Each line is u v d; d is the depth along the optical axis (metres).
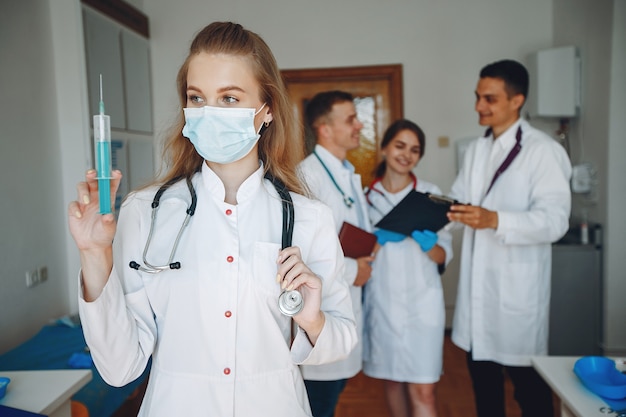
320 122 2.29
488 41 4.52
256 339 1.03
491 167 2.47
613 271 3.57
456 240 4.66
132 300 1.03
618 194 3.53
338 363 2.19
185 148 1.16
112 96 3.88
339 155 2.33
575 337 3.66
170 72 4.68
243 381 1.03
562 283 3.65
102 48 3.75
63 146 3.49
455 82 4.57
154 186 1.15
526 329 2.34
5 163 2.93
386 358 2.39
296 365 1.12
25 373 1.67
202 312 1.01
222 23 1.08
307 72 4.62
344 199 2.25
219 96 1.02
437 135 4.61
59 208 3.46
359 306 2.27
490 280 2.40
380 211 2.55
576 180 3.83
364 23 4.59
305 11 4.61
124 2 4.13
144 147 4.48
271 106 1.14
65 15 3.41
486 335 2.42
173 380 1.03
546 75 4.04
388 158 2.49
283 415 1.06
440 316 2.38
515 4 4.49
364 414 3.10
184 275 1.02
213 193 1.08
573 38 4.08
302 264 1.01
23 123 3.10
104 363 0.98
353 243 2.16
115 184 0.93
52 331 2.91
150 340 1.04
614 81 3.48
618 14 3.42
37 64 3.25
